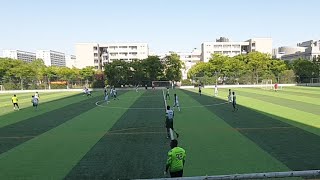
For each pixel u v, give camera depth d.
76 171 12.20
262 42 148.62
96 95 53.41
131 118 25.50
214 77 80.62
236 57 91.38
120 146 16.02
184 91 60.81
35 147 16.20
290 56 164.88
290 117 23.95
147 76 79.81
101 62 151.25
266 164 12.41
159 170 12.05
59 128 21.61
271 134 17.91
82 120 25.03
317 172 7.28
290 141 16.09
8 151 15.48
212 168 12.13
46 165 13.09
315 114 25.30
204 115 26.41
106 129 20.84
